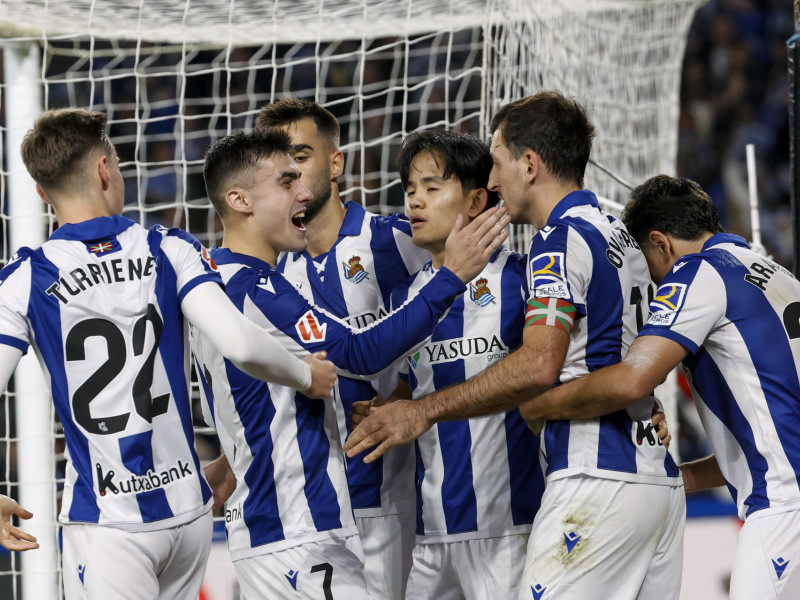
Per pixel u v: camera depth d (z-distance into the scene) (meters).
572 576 8.62
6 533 8.48
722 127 39.03
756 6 40.16
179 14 16.77
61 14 15.95
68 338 8.01
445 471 10.32
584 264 8.66
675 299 8.57
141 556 8.02
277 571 8.73
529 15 15.48
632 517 8.66
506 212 9.23
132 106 31.06
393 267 11.35
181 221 31.66
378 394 11.18
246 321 7.93
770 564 8.41
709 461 10.24
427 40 34.78
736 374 8.69
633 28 21.72
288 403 8.80
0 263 20.97
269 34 18.36
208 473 10.39
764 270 8.86
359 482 11.04
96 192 8.45
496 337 10.18
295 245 9.27
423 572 10.59
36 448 14.88
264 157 9.05
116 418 8.00
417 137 10.16
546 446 9.06
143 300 8.09
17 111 15.87
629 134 21.30
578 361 8.84
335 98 34.34
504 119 9.37
